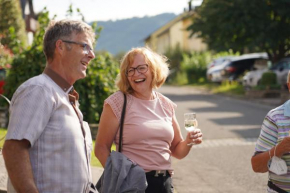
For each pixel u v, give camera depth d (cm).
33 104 274
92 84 1122
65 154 281
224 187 771
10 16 2644
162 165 401
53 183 278
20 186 267
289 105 363
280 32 2648
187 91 3316
